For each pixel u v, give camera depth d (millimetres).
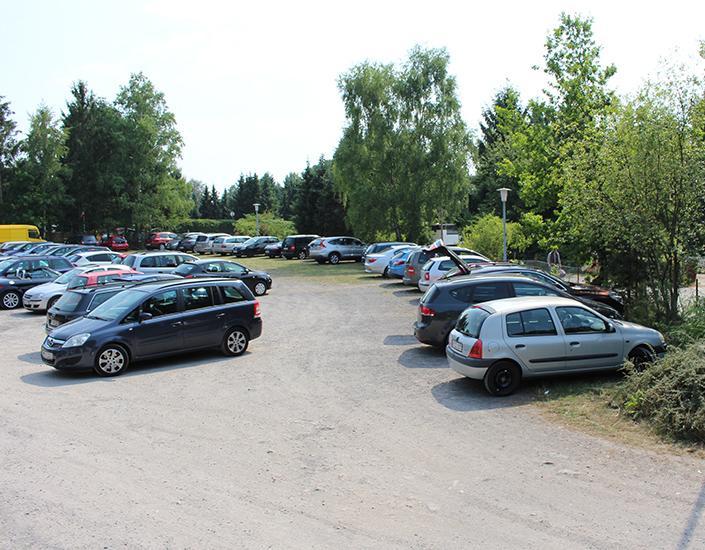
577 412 9156
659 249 15164
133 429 8703
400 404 9898
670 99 14633
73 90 67688
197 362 13375
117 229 67375
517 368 10227
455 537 5445
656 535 5410
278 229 66688
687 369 8414
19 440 8211
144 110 65000
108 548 5250
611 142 15547
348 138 42844
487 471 7043
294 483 6734
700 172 14180
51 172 63781
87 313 14625
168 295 13164
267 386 11203
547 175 24812
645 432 8227
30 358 14094
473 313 10703
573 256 20594
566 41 25062
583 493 6367
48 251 35562
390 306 21547
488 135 59594
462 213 50812
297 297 24703
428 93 42188
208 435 8430
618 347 10703
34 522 5758
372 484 6703
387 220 42875
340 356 13734
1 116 64062
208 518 5852
